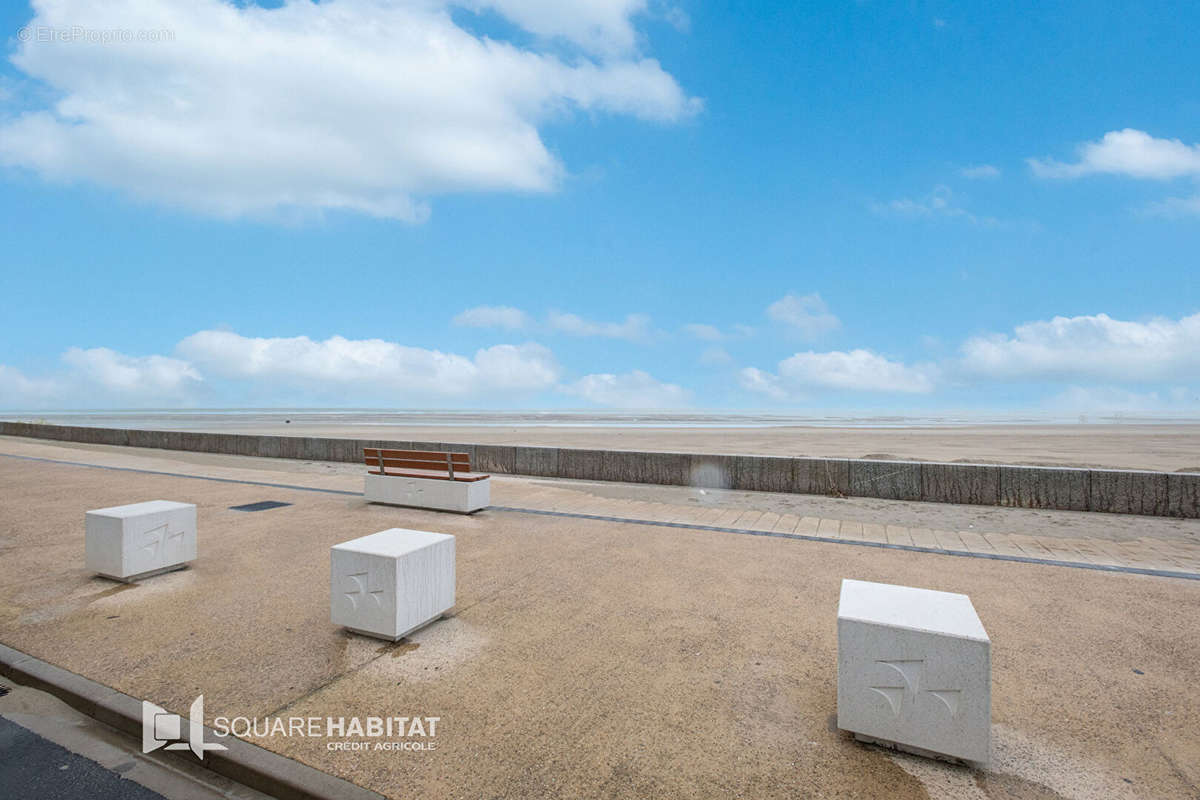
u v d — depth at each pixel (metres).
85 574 6.11
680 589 5.71
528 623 4.87
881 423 73.81
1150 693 3.80
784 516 9.15
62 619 4.92
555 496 10.81
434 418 78.94
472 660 4.20
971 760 3.04
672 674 4.00
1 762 3.17
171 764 3.20
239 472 13.91
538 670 4.05
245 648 4.38
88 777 3.07
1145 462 19.27
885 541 7.60
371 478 9.90
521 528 8.23
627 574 6.18
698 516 9.09
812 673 4.03
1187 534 8.11
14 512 9.19
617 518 8.87
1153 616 5.09
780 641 4.53
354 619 4.56
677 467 12.09
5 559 6.65
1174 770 3.04
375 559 4.49
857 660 3.24
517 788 2.86
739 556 6.87
